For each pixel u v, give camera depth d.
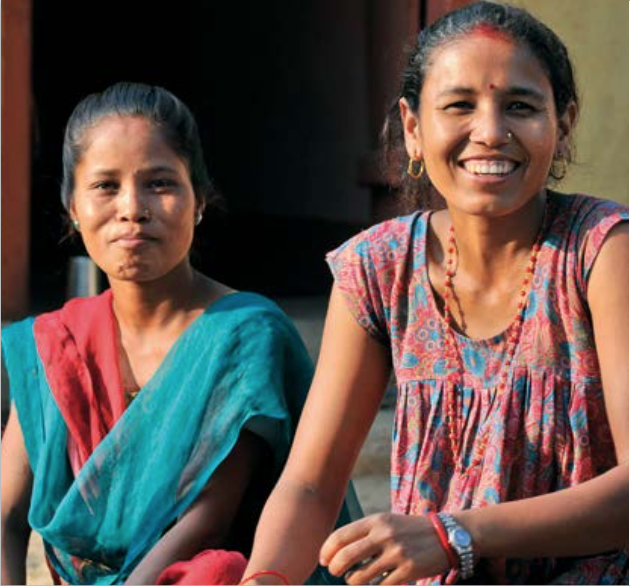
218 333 4.61
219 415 4.53
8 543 4.79
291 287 11.88
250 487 4.68
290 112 15.98
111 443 4.59
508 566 3.63
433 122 3.64
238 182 16.78
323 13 15.26
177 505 4.52
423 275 3.83
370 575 3.34
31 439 4.80
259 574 3.71
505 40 3.59
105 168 4.52
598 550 3.44
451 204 3.73
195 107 17.55
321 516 3.88
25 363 4.84
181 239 4.59
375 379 3.98
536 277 3.67
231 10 16.84
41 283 11.92
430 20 8.81
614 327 3.55
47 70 18.03
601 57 8.50
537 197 3.71
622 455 3.49
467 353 3.74
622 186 8.61
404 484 3.82
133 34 18.12
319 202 15.58
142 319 4.72
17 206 8.86
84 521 4.59
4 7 8.79
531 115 3.58
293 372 4.75
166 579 4.00
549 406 3.63
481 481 3.68
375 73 9.32
